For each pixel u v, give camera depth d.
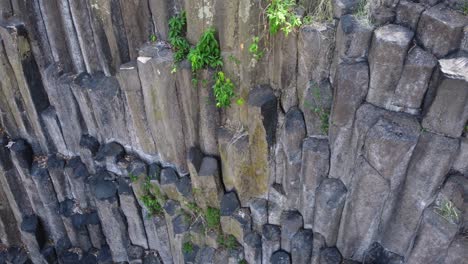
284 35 6.46
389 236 6.95
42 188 10.11
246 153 7.66
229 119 7.79
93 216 10.19
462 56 5.43
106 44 8.16
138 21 7.74
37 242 11.02
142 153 9.12
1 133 10.16
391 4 5.80
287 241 8.16
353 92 6.15
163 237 9.54
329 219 7.32
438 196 6.13
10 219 11.29
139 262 10.08
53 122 9.52
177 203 9.03
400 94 5.88
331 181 7.22
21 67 8.86
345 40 5.92
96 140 9.49
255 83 7.12
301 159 7.33
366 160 6.24
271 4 6.29
